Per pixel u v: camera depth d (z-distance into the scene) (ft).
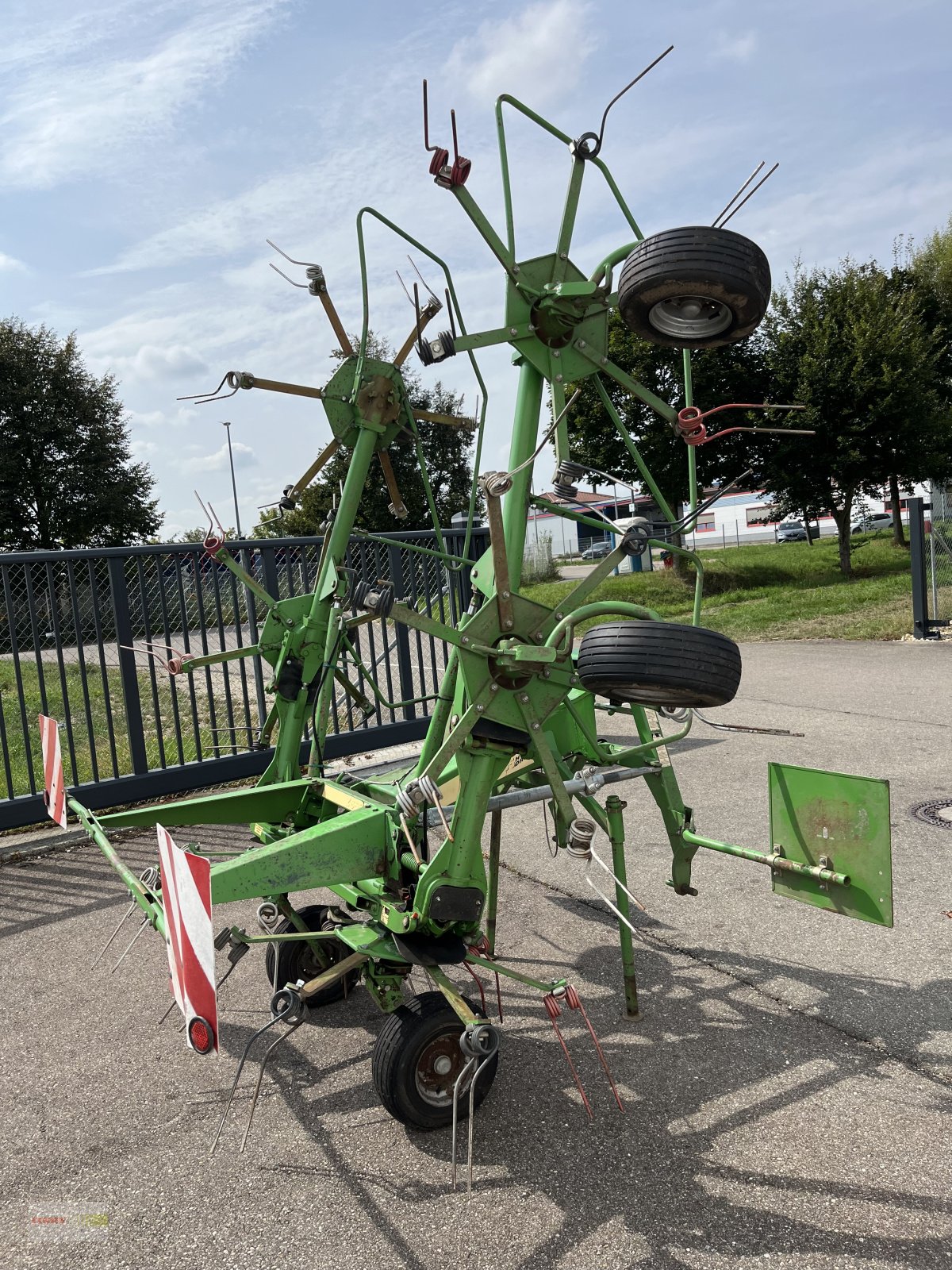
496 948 14.40
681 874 13.26
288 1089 10.80
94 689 35.83
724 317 10.98
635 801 22.07
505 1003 12.66
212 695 23.43
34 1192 9.05
